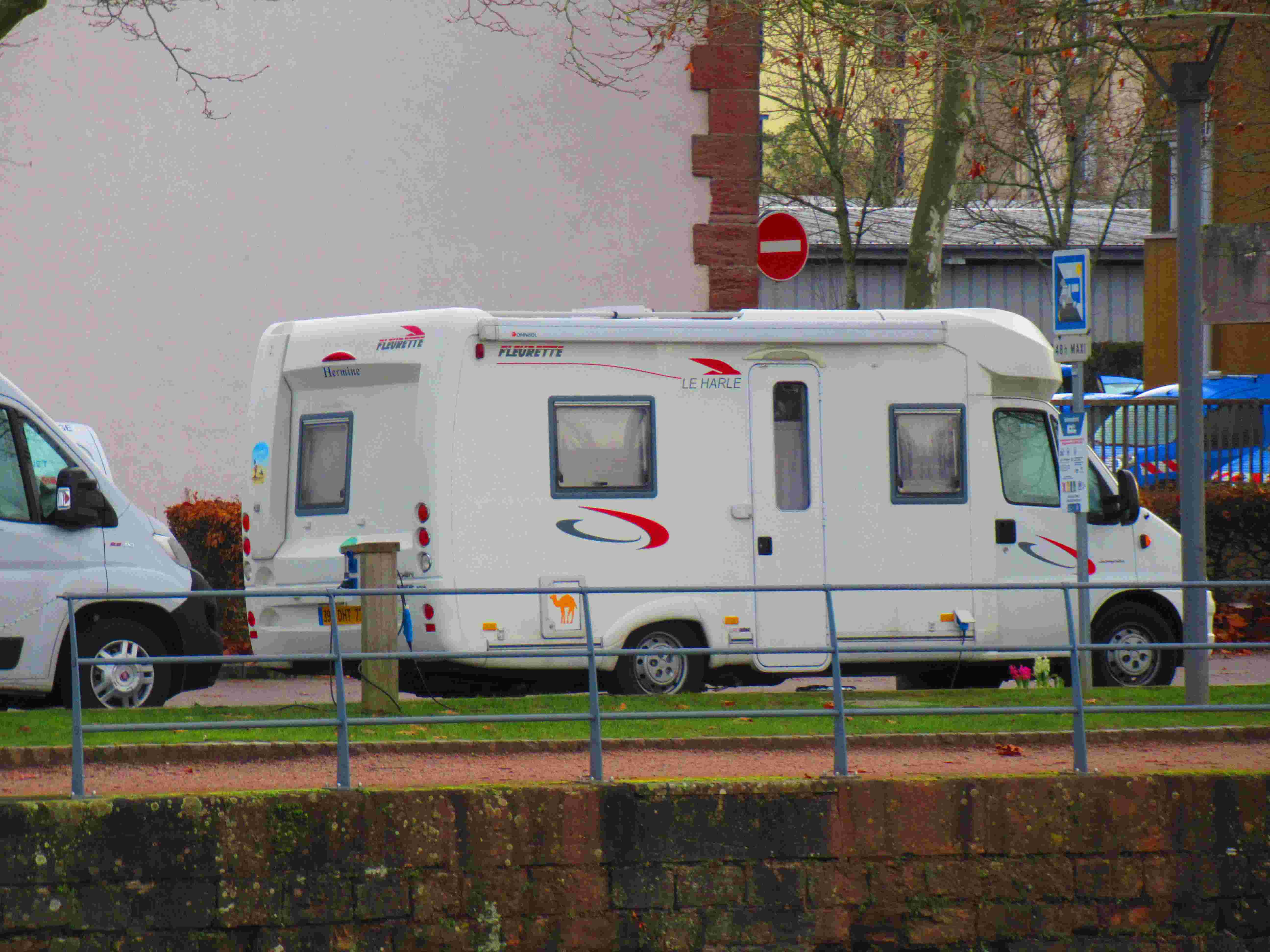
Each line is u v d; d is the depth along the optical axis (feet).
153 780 121.29
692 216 243.19
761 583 173.58
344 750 116.26
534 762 131.03
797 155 410.72
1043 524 185.37
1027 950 121.60
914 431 179.42
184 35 237.86
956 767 129.59
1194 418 162.50
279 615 172.55
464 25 241.55
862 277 479.82
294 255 240.32
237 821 111.04
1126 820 123.44
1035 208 506.48
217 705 179.52
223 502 232.12
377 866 113.19
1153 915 123.54
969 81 244.01
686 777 123.03
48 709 159.12
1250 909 124.77
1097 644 145.28
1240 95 334.65
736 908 118.32
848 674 186.19
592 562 168.14
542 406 167.43
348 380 170.50
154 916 109.50
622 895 116.98
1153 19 163.43
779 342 174.81
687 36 241.55
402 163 241.35
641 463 170.30
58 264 235.20
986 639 180.65
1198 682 159.63
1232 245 255.70
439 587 163.22
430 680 174.29
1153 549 192.54
